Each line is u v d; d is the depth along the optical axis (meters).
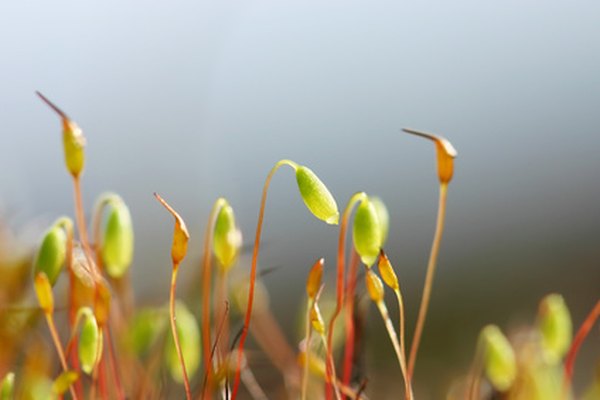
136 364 0.10
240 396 0.11
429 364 0.13
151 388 0.10
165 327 0.10
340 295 0.09
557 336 0.10
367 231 0.08
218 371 0.09
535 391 0.10
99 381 0.09
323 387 0.10
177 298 0.11
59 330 0.10
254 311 0.10
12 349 0.10
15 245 0.10
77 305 0.09
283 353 0.11
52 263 0.09
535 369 0.10
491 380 0.10
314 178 0.08
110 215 0.09
